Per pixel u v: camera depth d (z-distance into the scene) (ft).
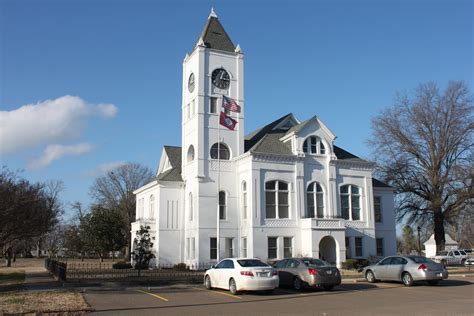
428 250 235.40
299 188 140.15
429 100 170.30
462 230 250.98
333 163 146.92
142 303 62.18
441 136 166.61
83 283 92.94
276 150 141.59
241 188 142.82
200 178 142.20
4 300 63.93
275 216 136.87
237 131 150.71
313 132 145.69
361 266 131.13
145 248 113.80
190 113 155.33
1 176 113.91
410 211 175.94
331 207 143.54
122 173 292.40
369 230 149.38
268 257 134.10
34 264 221.66
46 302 61.82
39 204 123.65
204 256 138.31
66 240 267.18
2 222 105.09
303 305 59.57
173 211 153.17
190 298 67.72
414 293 71.77
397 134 172.86
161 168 182.70
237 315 51.47
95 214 223.30
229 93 153.28
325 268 76.59
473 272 116.98
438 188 165.07
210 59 152.97
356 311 53.78
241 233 140.56
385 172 175.94
